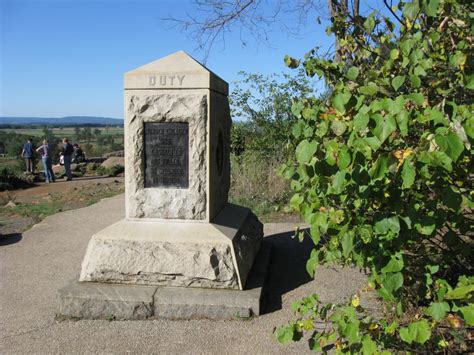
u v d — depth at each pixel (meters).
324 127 2.26
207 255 4.32
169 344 3.63
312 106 2.81
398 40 2.81
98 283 4.39
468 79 2.13
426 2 2.13
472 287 1.94
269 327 3.85
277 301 4.40
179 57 4.71
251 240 5.16
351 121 2.16
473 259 3.04
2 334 3.88
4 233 7.72
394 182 2.17
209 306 4.07
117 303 4.11
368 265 2.47
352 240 2.21
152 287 4.30
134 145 4.72
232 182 10.15
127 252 4.39
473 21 2.28
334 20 3.14
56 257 6.20
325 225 2.30
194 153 4.66
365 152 1.98
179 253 4.35
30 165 19.36
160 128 4.73
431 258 3.10
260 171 10.26
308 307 2.58
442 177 2.14
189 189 4.71
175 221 4.71
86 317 4.14
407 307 3.29
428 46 2.53
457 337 2.79
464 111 1.93
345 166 1.97
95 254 4.44
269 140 11.86
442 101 2.06
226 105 5.55
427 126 2.11
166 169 4.76
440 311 2.01
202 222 4.69
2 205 11.25
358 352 2.27
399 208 2.18
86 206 10.39
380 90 2.37
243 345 3.57
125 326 3.96
